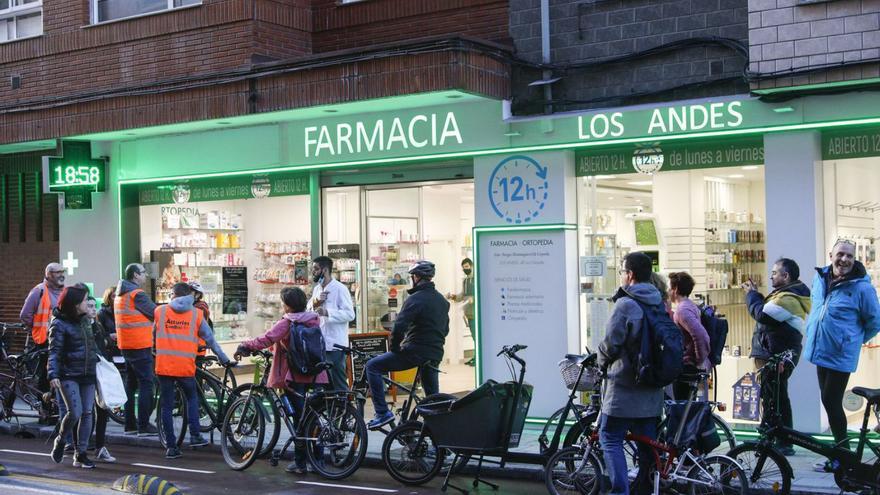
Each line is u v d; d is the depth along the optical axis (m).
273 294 15.48
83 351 10.96
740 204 12.36
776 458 8.48
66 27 15.95
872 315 9.41
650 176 12.73
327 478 10.37
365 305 14.65
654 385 7.82
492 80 12.45
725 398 12.27
